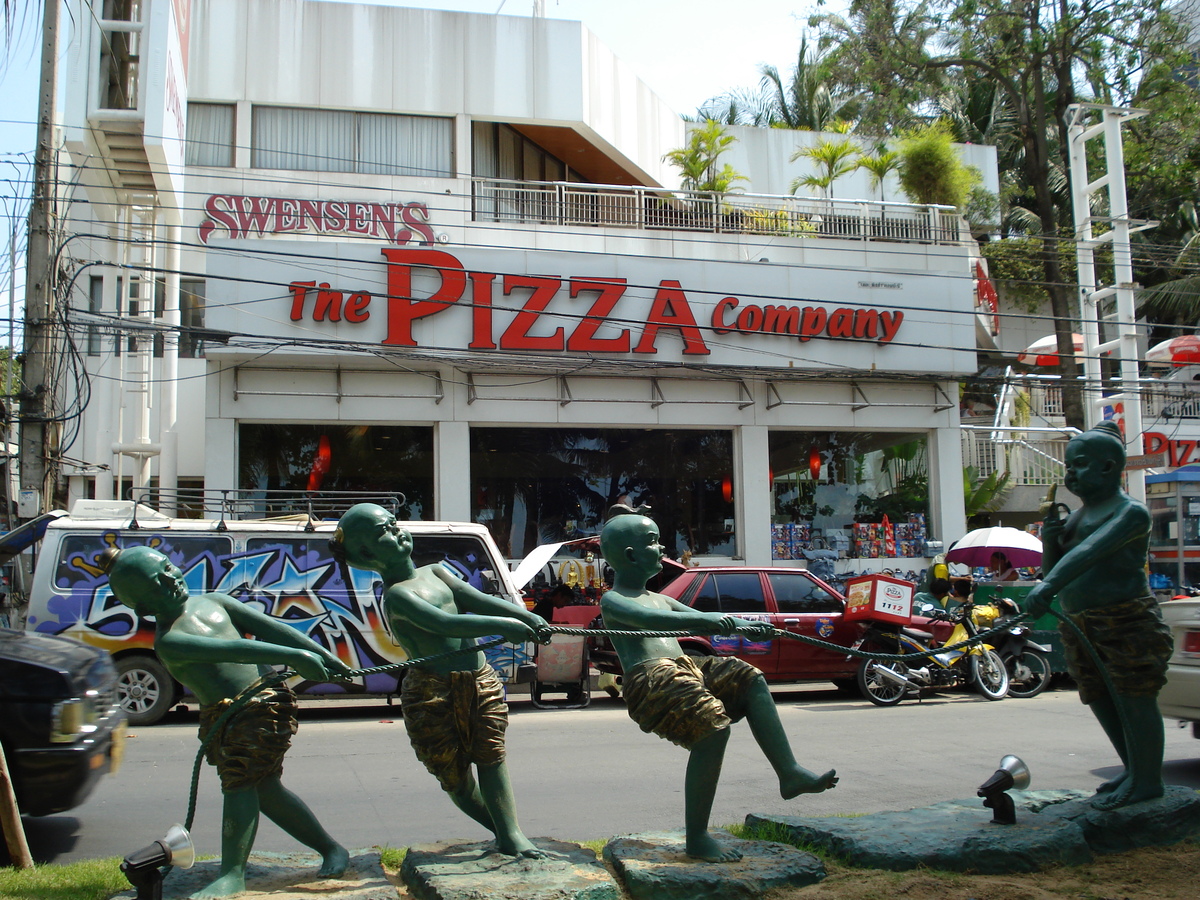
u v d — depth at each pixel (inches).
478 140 856.9
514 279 684.1
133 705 415.5
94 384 747.4
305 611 426.3
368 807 276.2
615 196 813.2
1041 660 504.4
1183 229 1253.1
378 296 647.8
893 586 475.5
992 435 909.8
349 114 827.4
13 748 218.1
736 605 491.2
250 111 805.9
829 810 265.3
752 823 210.8
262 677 165.0
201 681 158.4
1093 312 766.5
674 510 723.4
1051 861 179.0
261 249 656.4
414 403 676.7
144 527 422.6
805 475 751.7
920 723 414.6
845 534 751.1
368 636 429.4
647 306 707.4
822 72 1072.2
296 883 164.9
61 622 408.2
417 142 837.8
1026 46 956.0
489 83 851.4
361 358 667.4
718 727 166.2
